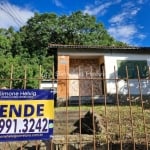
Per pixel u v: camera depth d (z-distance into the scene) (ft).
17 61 88.33
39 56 119.75
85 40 132.36
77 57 52.42
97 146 19.63
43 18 138.00
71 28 133.39
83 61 53.72
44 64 112.37
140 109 37.78
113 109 37.58
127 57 51.49
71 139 20.52
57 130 31.42
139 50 51.93
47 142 19.39
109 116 31.94
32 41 130.41
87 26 135.54
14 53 119.03
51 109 15.55
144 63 51.60
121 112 34.58
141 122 28.37
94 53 51.03
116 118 30.81
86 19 137.49
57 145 19.35
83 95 51.31
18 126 14.96
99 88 51.70
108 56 51.11
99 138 20.77
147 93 49.85
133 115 32.35
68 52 50.34
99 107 40.70
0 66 69.72
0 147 21.36
